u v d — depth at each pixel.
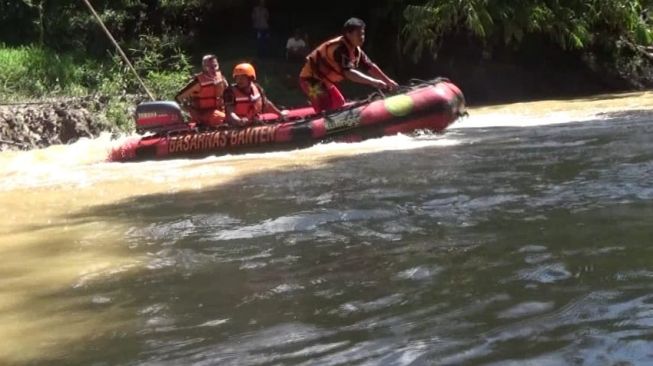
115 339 2.96
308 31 19.83
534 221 4.26
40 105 12.55
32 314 3.35
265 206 5.27
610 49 17.69
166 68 17.12
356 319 2.95
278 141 8.62
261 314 3.10
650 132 7.76
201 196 5.94
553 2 16.95
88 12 17.83
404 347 2.64
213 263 3.94
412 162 6.81
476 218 4.44
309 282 3.47
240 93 9.02
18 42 17.36
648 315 2.74
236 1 19.16
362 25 8.90
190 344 2.84
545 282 3.20
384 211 4.79
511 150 7.12
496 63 17.08
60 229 5.09
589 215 4.30
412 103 8.81
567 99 15.06
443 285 3.27
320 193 5.58
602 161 6.08
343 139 8.63
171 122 9.13
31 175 8.12
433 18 16.16
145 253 4.27
